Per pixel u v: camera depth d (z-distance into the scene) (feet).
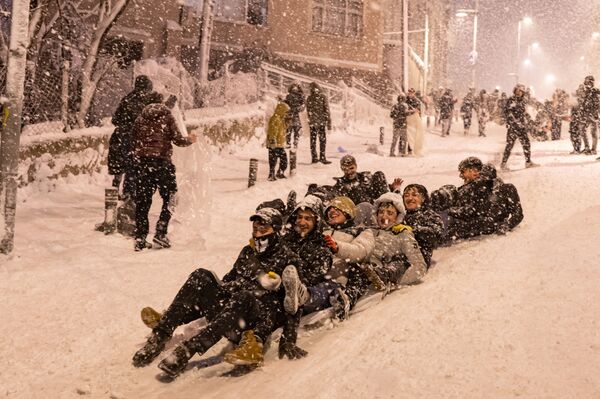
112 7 47.19
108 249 27.86
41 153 39.86
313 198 18.71
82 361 17.29
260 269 16.99
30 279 23.34
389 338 15.99
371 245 20.43
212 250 28.86
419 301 18.66
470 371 13.82
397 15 159.94
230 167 55.01
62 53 47.37
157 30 97.96
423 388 13.24
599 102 55.42
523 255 22.74
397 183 27.17
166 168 28.58
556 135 81.05
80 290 22.81
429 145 77.20
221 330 15.58
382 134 76.38
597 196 33.27
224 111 66.03
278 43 114.73
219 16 110.83
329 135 85.40
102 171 44.62
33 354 17.58
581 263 20.63
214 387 15.14
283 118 46.34
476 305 17.70
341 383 13.80
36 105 43.16
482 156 61.41
